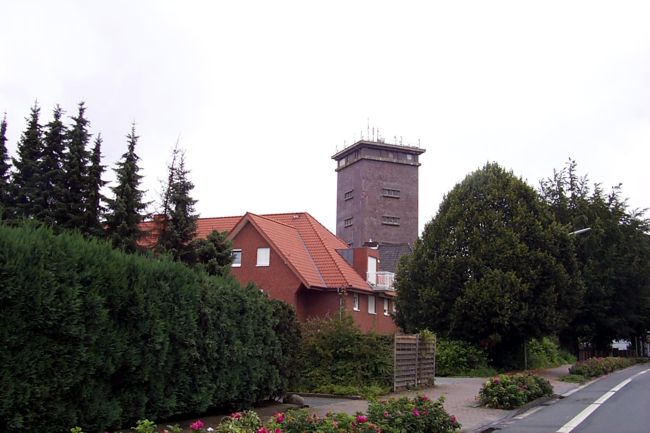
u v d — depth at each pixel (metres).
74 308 8.39
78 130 23.58
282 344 14.61
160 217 24.22
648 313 44.91
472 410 14.66
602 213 40.16
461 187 30.05
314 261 37.50
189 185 24.53
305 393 17.69
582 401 16.72
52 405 8.16
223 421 9.38
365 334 18.59
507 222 28.52
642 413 13.86
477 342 28.38
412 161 85.38
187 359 10.81
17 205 23.05
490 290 26.39
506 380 15.66
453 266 27.92
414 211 84.69
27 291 7.82
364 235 81.69
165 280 10.61
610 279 39.06
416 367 20.00
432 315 28.39
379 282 39.88
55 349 8.18
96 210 22.95
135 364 9.57
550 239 28.09
